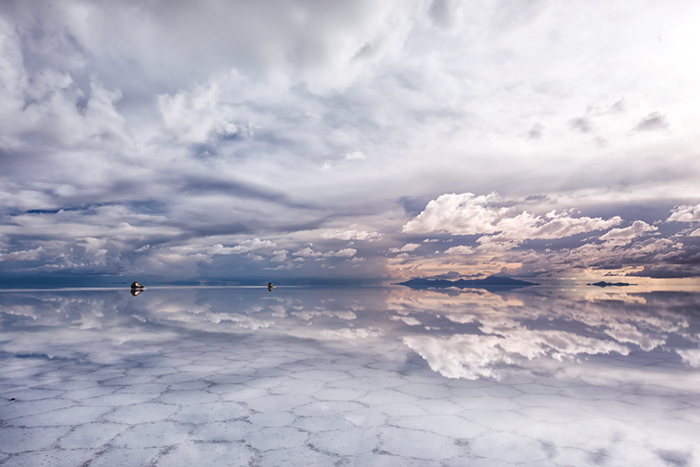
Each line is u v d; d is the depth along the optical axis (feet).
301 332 19.62
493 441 6.51
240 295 57.62
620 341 16.81
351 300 46.47
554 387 9.86
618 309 33.55
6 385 9.86
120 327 21.42
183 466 5.54
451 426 7.18
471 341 16.88
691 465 5.67
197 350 14.78
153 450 6.08
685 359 13.24
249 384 10.07
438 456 5.91
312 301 44.39
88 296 52.47
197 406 8.27
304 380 10.46
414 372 11.40
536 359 13.21
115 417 7.57
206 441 6.45
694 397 9.04
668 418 7.66
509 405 8.42
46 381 10.27
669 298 50.42
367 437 6.65
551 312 30.78
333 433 6.82
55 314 28.35
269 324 22.93
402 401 8.69
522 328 21.11
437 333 19.30
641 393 9.35
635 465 5.68
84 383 10.07
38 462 5.63
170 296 53.93
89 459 5.74
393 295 59.77
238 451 6.06
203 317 26.84
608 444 6.42
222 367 11.99
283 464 5.62
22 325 22.03
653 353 14.19
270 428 7.04
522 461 5.77
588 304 39.70
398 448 6.20
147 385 9.93
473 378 10.70
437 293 67.97
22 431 6.82
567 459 5.85
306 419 7.52
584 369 11.78
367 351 14.61
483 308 34.76
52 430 6.88
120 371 11.43
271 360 13.02
